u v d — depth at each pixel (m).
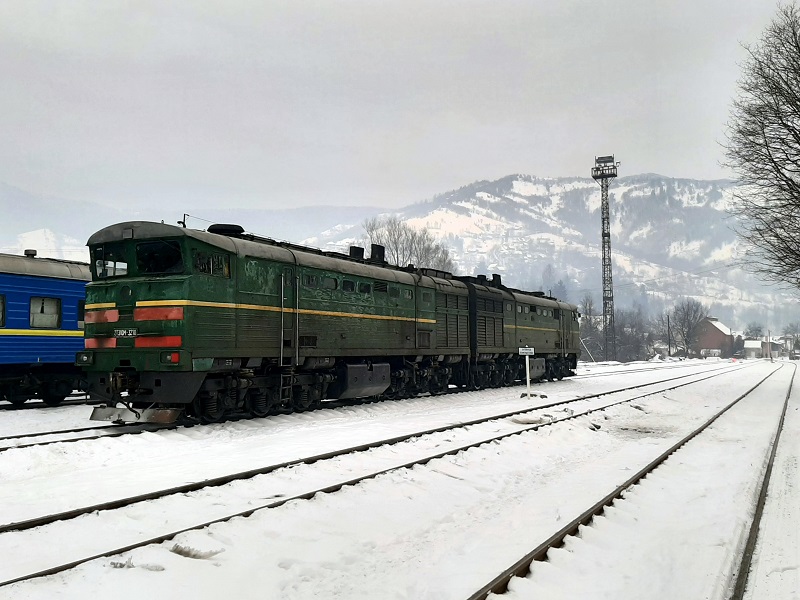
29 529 6.34
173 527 6.53
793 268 24.80
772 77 23.66
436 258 61.59
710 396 27.20
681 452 12.18
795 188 23.69
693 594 5.18
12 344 16.83
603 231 85.38
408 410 18.25
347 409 17.38
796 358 166.75
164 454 10.97
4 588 4.83
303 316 16.05
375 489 8.40
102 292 13.55
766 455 11.61
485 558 6.05
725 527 6.96
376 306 18.97
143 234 13.14
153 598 4.96
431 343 21.83
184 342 12.67
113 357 13.27
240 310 14.04
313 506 7.45
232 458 10.18
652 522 7.48
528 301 30.00
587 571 5.79
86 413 16.75
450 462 10.32
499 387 27.47
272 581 5.45
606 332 83.81
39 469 9.48
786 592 5.21
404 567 5.94
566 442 13.57
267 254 14.97
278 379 15.58
